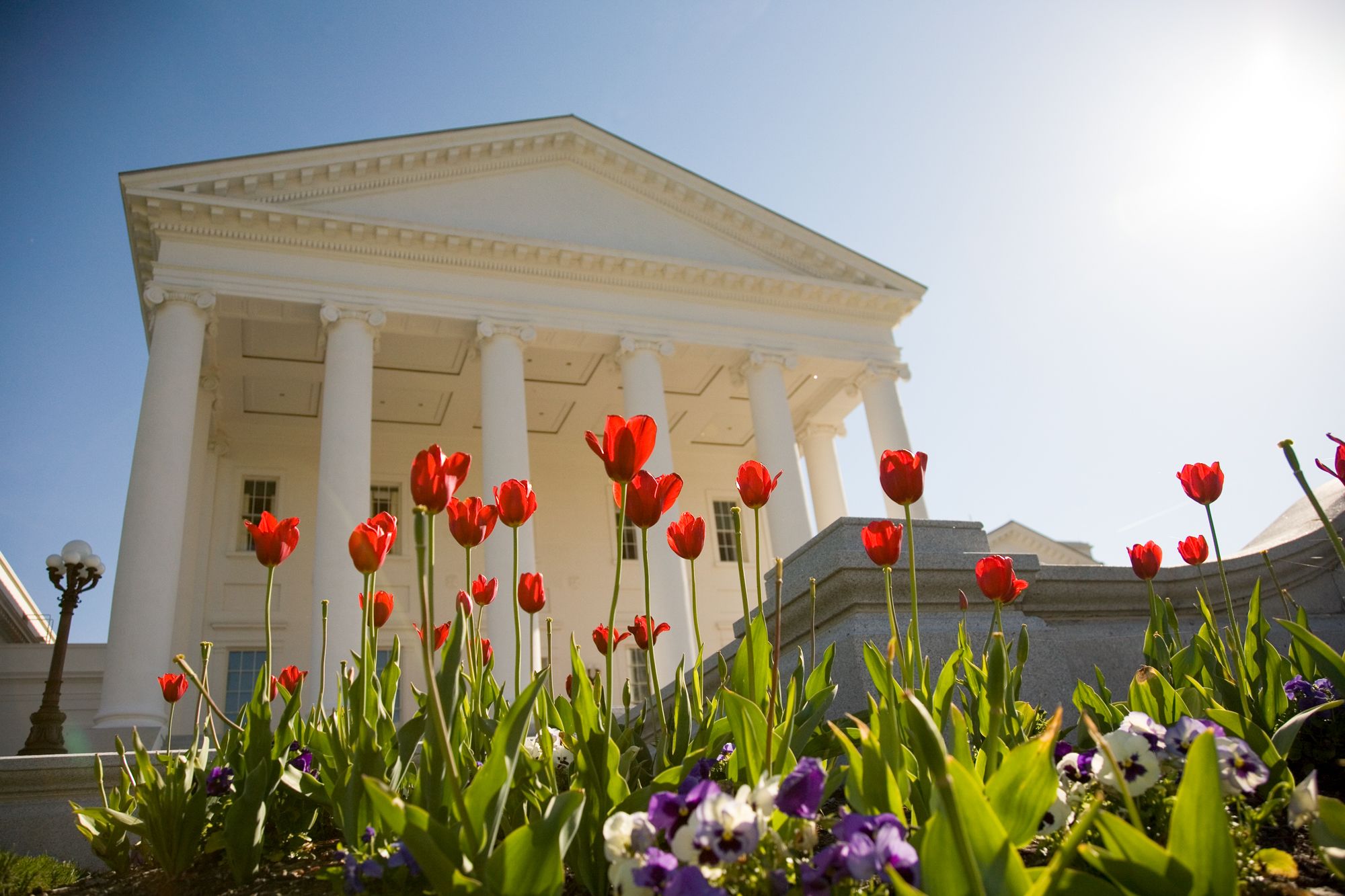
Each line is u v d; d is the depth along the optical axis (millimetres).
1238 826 2400
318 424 26844
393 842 2699
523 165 24266
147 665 15695
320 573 17469
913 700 1814
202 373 22234
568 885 2865
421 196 22781
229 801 3863
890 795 2209
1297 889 2213
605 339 23109
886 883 2078
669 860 1983
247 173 20484
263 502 25844
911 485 2963
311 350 23047
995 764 2570
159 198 19469
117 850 4074
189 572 22031
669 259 23703
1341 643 6348
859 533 5160
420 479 2240
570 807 2146
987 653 3348
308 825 3814
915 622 2934
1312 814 2248
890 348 26234
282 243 20562
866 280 26656
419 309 21172
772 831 2062
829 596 5172
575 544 28031
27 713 19672
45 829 5559
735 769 2750
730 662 6945
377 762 2885
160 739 14383
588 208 24516
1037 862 2504
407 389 25609
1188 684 3602
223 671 23266
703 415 29328
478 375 25234
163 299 18984
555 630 26594
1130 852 1776
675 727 3303
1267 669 3404
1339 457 3205
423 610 2189
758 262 25984
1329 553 6855
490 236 21969
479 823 2166
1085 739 3398
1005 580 3295
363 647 2961
